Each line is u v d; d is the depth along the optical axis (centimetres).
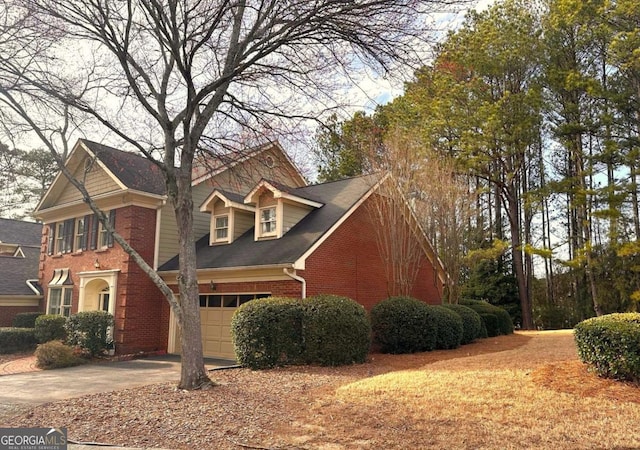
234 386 955
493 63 2480
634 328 796
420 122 2531
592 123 2434
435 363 1167
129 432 679
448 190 1917
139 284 1742
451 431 622
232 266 1518
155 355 1722
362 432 641
